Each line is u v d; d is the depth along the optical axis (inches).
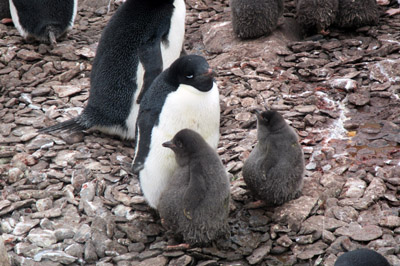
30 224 485.4
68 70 753.6
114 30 582.6
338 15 784.3
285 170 465.4
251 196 503.8
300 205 476.7
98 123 599.5
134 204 502.6
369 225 452.4
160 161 473.1
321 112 627.8
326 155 558.3
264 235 456.8
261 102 653.9
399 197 488.7
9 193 527.8
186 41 834.8
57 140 600.7
